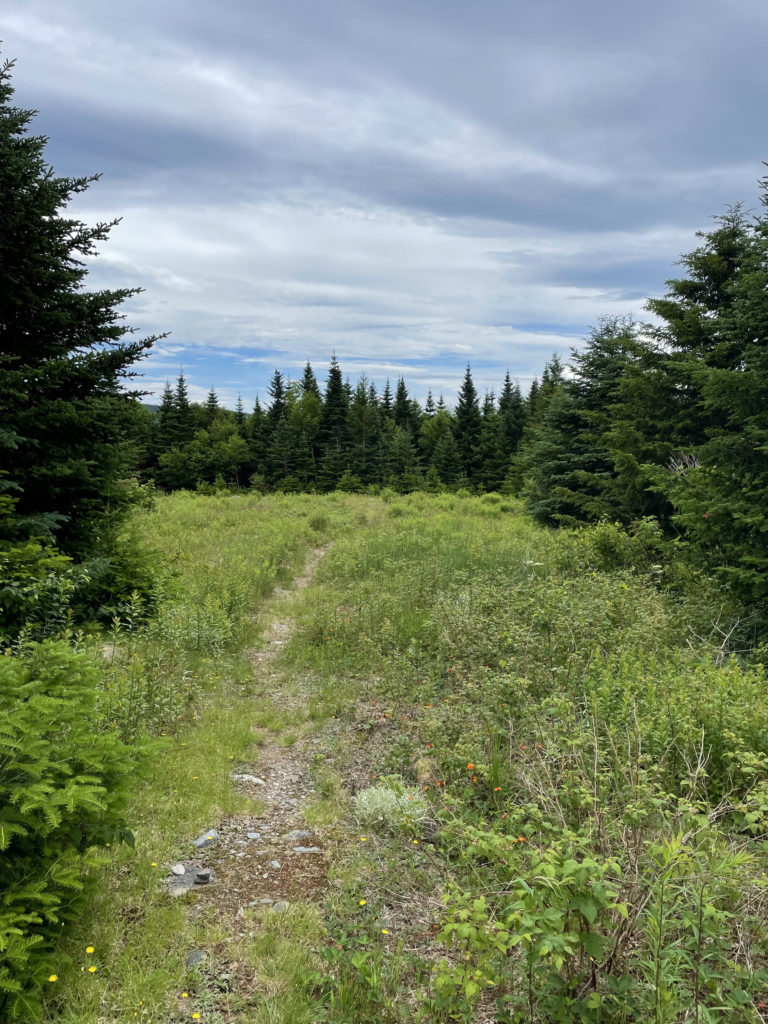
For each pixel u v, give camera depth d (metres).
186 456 46.72
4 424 6.95
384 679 6.60
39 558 6.56
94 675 3.55
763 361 8.06
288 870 3.80
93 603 8.18
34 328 7.53
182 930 3.19
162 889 3.52
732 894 3.05
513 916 2.28
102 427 7.86
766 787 3.58
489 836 3.12
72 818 2.95
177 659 7.00
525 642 6.33
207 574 11.03
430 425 57.00
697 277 14.78
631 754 4.25
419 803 4.31
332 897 3.52
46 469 7.19
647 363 15.30
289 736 5.77
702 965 2.58
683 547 9.96
